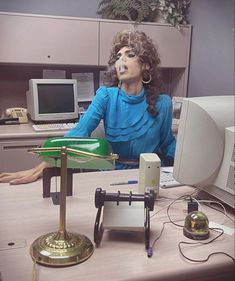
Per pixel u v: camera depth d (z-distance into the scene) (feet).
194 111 3.80
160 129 5.99
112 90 5.91
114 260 2.79
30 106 9.09
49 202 3.91
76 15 9.89
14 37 8.33
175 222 3.51
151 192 3.36
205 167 3.85
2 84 9.56
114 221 3.13
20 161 8.06
